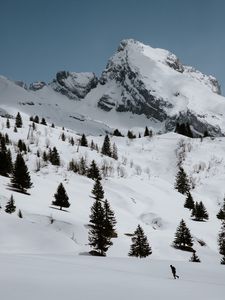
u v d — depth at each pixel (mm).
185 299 27609
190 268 54344
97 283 31312
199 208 148750
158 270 49781
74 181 160125
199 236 124500
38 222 89938
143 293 28750
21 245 64812
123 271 42531
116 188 167625
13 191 114188
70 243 73000
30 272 33062
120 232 103938
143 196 165125
